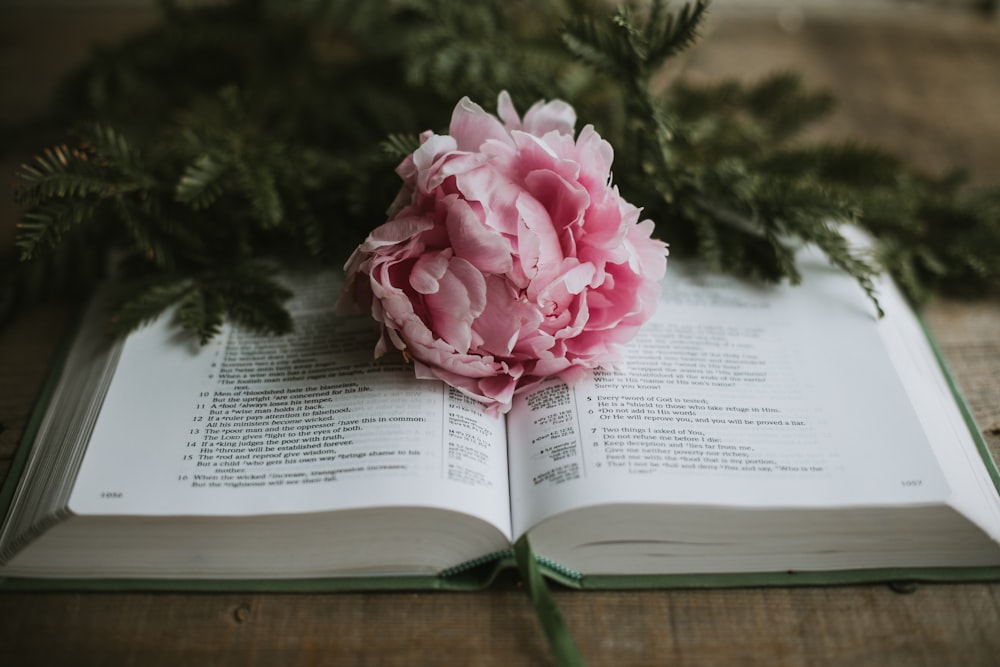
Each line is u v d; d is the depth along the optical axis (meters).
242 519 0.33
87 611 0.34
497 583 0.35
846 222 0.42
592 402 0.36
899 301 0.43
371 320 0.39
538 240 0.34
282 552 0.34
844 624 0.34
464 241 0.34
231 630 0.34
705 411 0.36
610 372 0.38
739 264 0.42
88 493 0.34
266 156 0.42
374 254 0.35
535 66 0.46
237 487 0.34
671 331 0.40
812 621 0.35
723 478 0.34
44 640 0.34
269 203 0.39
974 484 0.36
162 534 0.34
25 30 0.59
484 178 0.34
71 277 0.43
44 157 0.50
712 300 0.41
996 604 0.35
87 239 0.43
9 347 0.43
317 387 0.37
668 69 0.56
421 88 0.48
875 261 0.43
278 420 0.36
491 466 0.35
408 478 0.34
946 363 0.42
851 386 0.38
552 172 0.35
